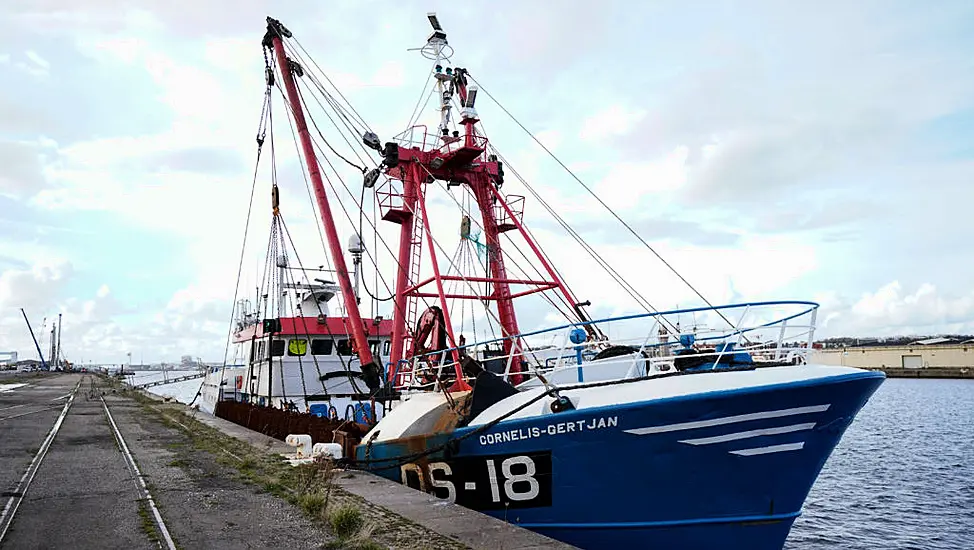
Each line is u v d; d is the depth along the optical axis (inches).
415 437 460.4
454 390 502.3
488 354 598.9
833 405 346.9
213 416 1010.1
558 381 446.9
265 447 601.0
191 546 292.4
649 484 370.3
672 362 423.8
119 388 2122.3
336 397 847.7
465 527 323.3
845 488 986.1
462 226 690.2
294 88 708.0
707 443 356.2
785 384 341.7
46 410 1077.1
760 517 366.0
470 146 689.6
